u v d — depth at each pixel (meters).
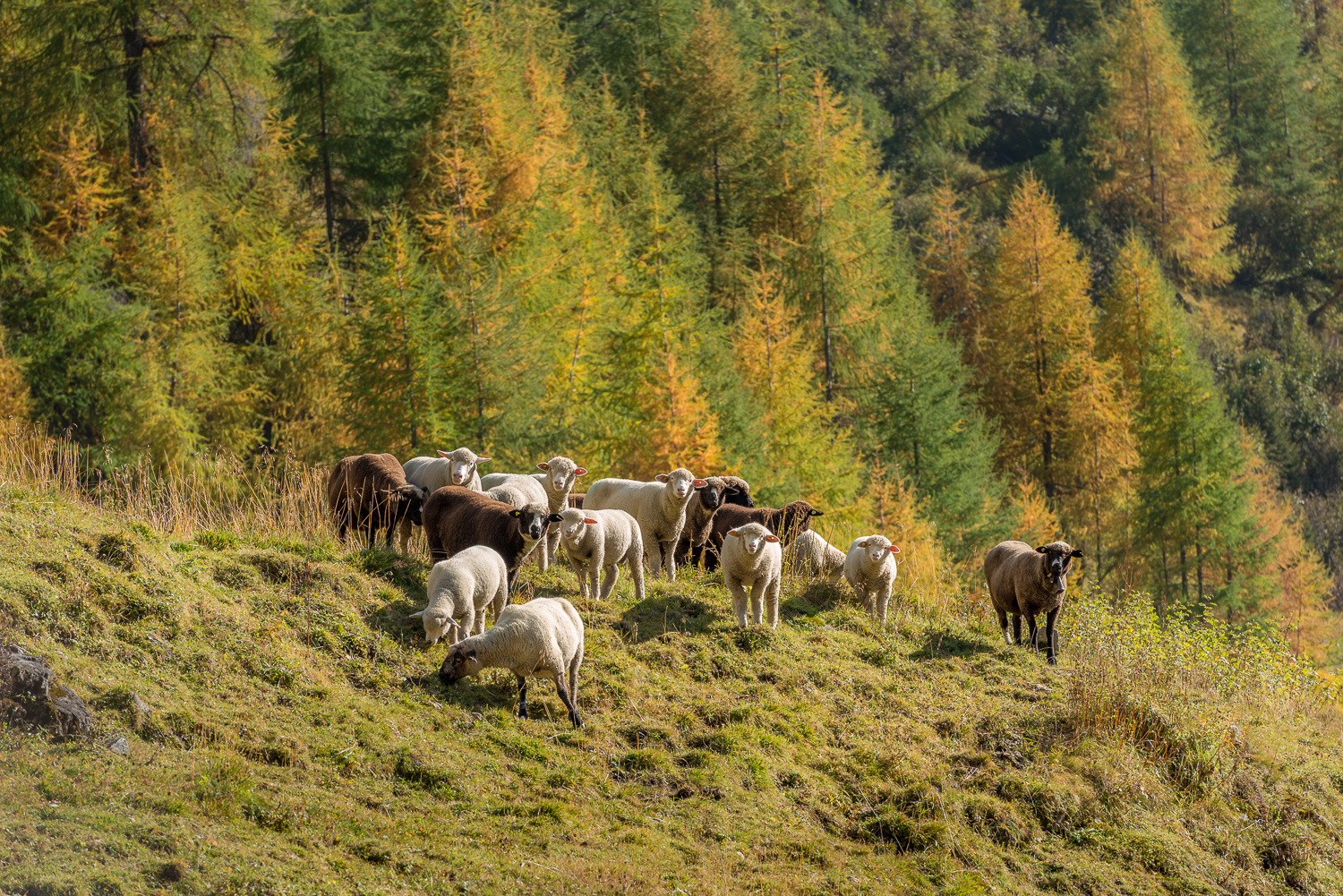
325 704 7.11
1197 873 7.40
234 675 7.14
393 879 5.57
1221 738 9.09
